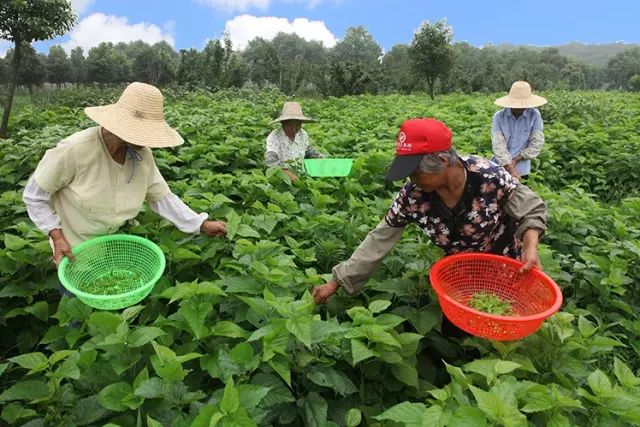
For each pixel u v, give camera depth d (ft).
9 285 12.80
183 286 9.35
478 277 11.64
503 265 11.22
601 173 28.32
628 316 13.85
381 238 11.40
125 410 8.26
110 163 11.28
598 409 8.39
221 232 13.01
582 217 17.54
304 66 109.40
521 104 23.00
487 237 11.29
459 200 10.52
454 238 11.38
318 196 17.71
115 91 77.97
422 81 106.52
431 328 11.68
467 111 51.29
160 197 12.60
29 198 11.11
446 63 84.12
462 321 9.68
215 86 86.38
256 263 10.82
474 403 8.64
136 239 11.67
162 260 10.96
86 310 10.30
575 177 29.76
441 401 8.13
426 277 12.79
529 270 10.36
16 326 13.42
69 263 11.12
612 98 69.67
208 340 9.80
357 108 52.54
